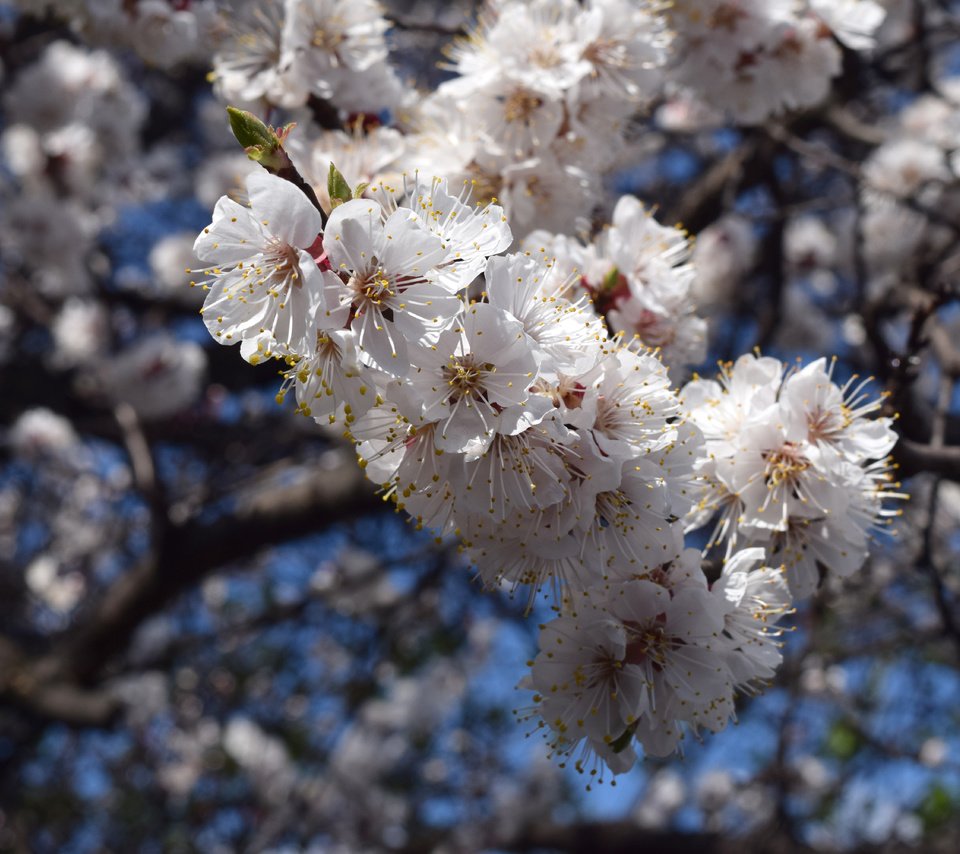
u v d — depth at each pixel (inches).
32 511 337.7
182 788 315.6
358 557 323.0
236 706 317.7
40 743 313.0
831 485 90.9
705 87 149.9
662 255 106.7
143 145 344.2
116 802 307.6
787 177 279.4
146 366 275.7
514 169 111.3
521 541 82.5
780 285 239.5
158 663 285.3
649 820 320.8
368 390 74.6
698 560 86.5
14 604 326.0
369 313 73.7
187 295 301.6
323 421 77.7
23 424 319.0
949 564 231.5
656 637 86.2
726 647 86.0
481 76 112.9
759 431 92.0
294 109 127.1
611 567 84.7
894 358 119.7
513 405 74.9
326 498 229.5
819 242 296.5
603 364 81.0
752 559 88.4
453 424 75.7
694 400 95.7
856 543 93.7
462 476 78.4
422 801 335.0
